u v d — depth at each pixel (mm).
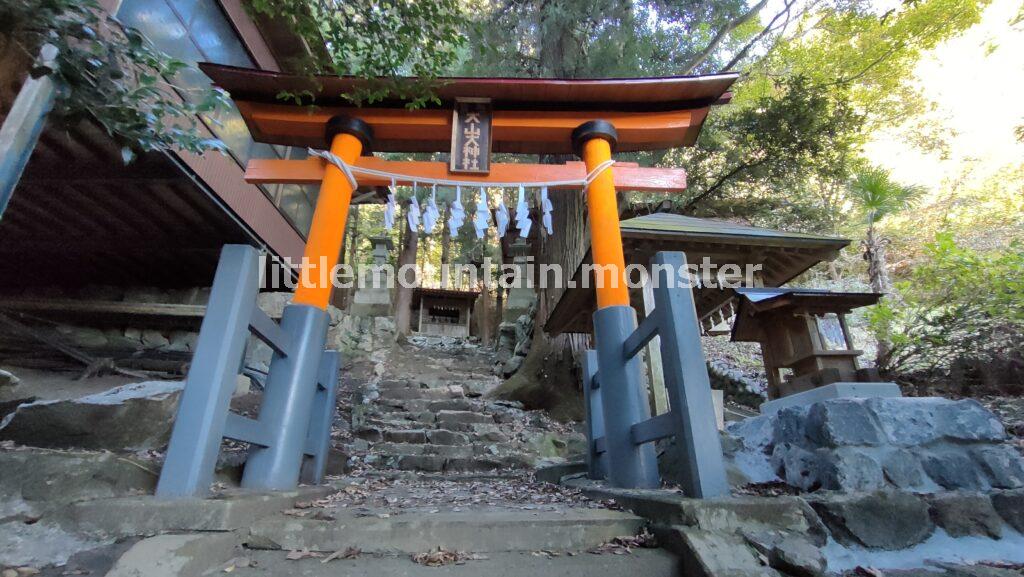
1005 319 4895
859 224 10742
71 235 6242
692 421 2068
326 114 4145
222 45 6094
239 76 3896
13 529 1563
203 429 2000
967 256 5184
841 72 10047
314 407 3400
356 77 3820
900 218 12125
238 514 1822
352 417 6293
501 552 1870
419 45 3117
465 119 4129
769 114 8836
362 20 3230
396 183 4113
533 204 9711
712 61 10750
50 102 2082
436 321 18812
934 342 5227
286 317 3025
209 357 2127
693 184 10234
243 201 6055
